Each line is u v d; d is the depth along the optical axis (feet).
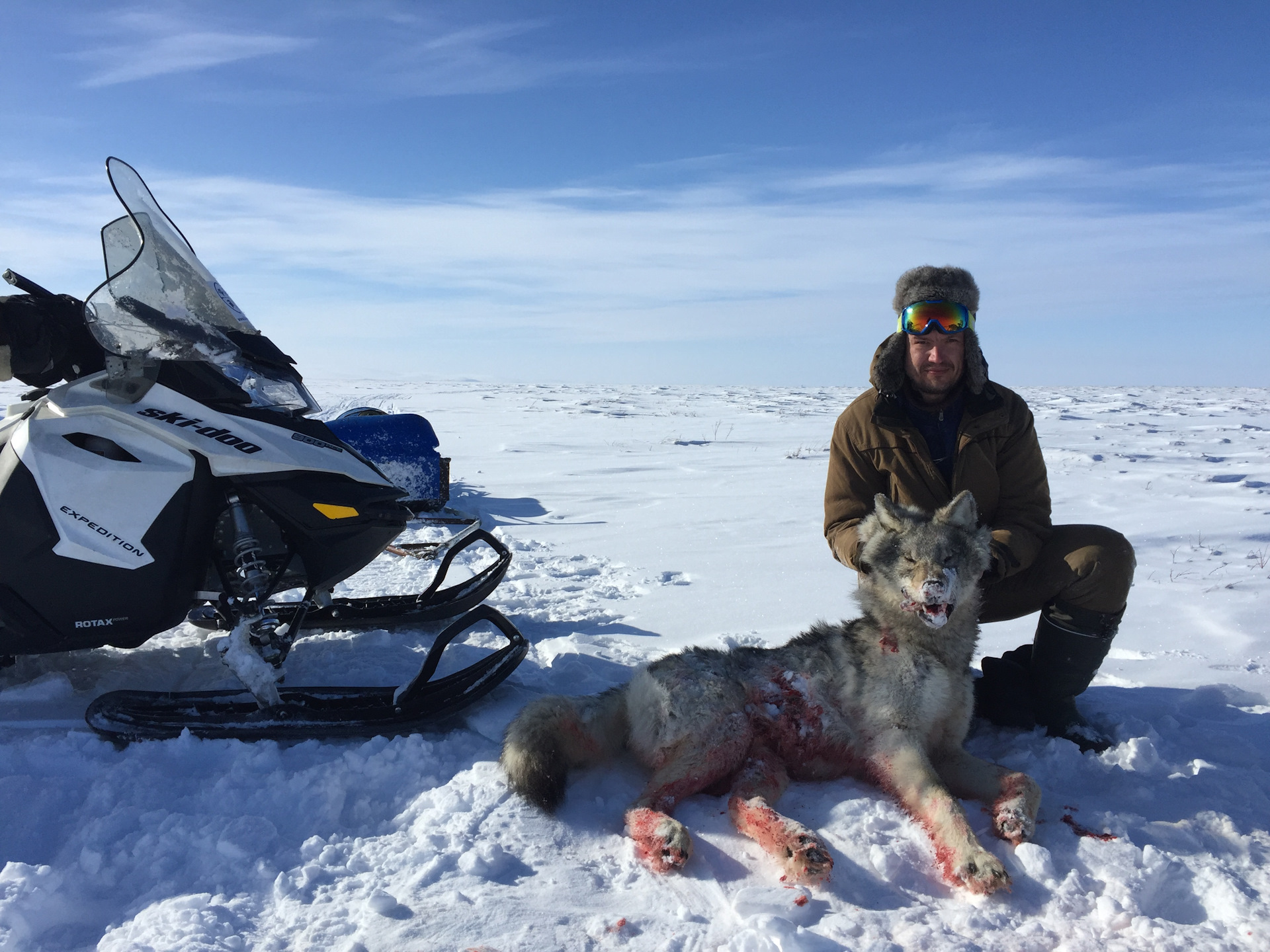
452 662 13.37
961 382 11.68
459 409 82.79
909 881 7.93
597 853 8.20
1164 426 57.98
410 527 25.16
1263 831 8.70
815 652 10.38
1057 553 10.93
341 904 7.13
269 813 8.64
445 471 25.77
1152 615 16.16
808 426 61.26
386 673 12.89
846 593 17.65
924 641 9.87
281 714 10.30
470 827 8.41
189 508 10.92
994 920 7.21
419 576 19.66
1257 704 12.21
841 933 6.91
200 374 11.37
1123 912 7.22
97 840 7.99
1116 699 12.10
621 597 18.10
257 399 11.92
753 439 52.54
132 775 9.23
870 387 12.17
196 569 11.24
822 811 9.07
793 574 19.52
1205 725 11.41
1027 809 8.57
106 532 10.61
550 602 17.58
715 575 19.62
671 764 9.43
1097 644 10.78
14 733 10.48
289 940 6.64
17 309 11.30
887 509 10.28
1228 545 21.59
